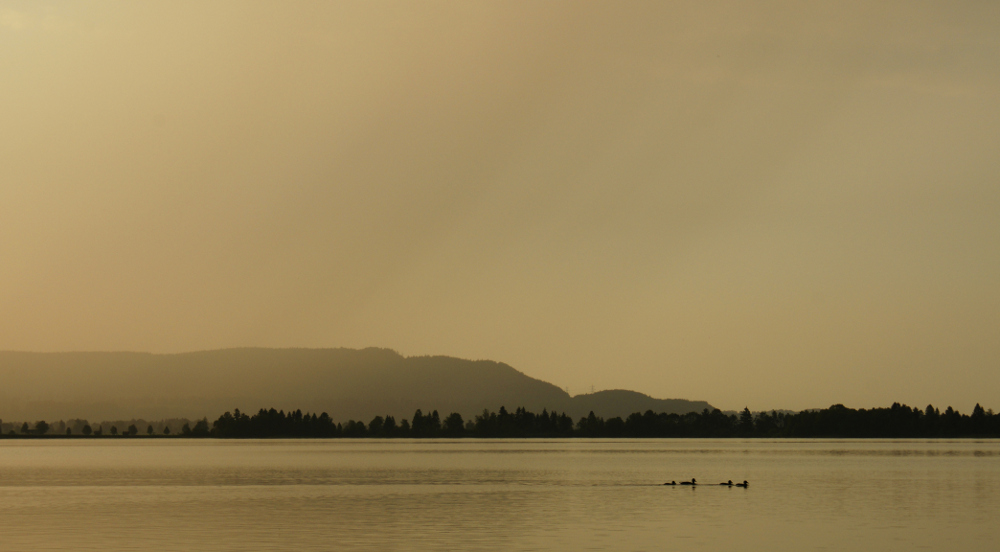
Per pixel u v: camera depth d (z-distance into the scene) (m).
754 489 164.62
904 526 109.62
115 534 104.81
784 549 92.81
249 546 96.00
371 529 108.50
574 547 94.19
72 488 173.62
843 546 94.81
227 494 158.12
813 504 135.38
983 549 93.00
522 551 91.94
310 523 114.38
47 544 97.69
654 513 124.00
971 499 142.75
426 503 139.88
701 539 99.25
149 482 191.38
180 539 100.88
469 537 101.44
